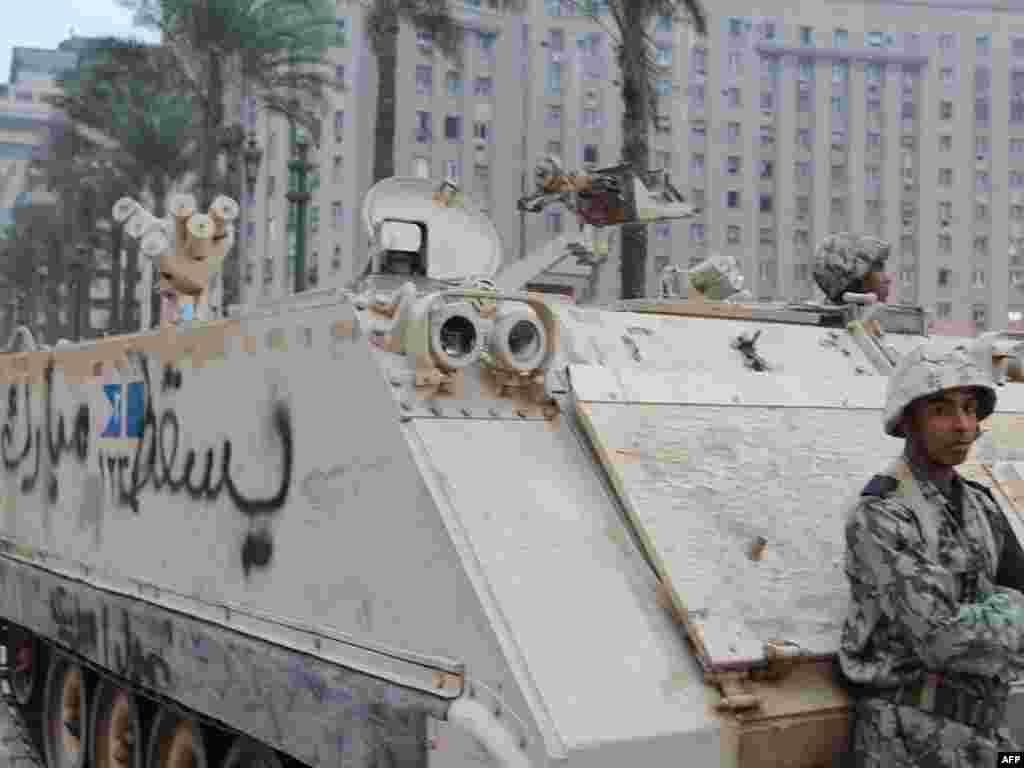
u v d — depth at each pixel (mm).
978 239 63094
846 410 4547
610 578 3586
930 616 3168
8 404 7957
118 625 5812
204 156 28734
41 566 7105
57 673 7586
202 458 5145
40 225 55719
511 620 3373
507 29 56188
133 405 5895
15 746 8297
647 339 4684
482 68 55969
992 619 3152
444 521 3576
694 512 3797
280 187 54062
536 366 3992
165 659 5297
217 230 6910
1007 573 3568
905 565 3215
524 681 3244
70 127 41188
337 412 4156
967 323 62844
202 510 5121
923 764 3281
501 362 3934
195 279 6883
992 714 3260
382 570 3869
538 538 3623
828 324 5730
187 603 5230
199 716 5211
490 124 56062
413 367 3908
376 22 21688
